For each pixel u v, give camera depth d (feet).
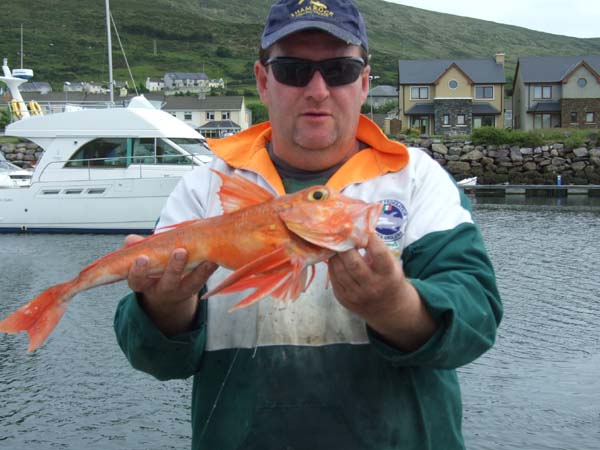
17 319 3.16
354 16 3.54
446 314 3.02
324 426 3.44
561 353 10.15
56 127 22.62
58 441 7.46
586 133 55.62
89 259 17.52
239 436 3.50
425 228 3.49
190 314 3.41
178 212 3.85
